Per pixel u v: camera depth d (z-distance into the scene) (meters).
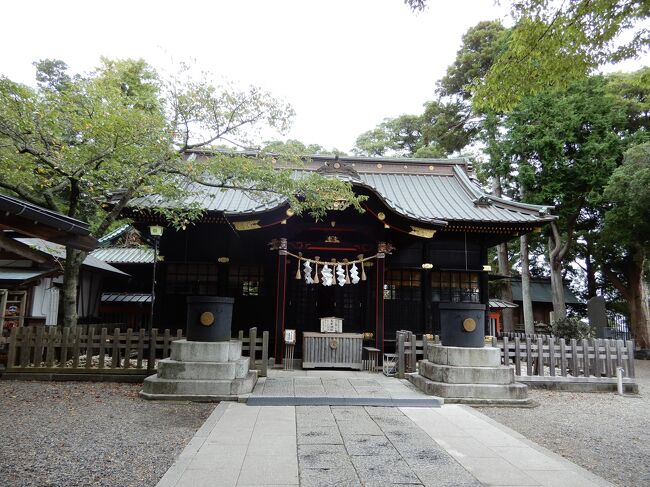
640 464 5.12
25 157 10.30
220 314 8.56
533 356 10.12
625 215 19.45
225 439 5.50
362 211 11.12
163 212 11.39
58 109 10.05
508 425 6.82
